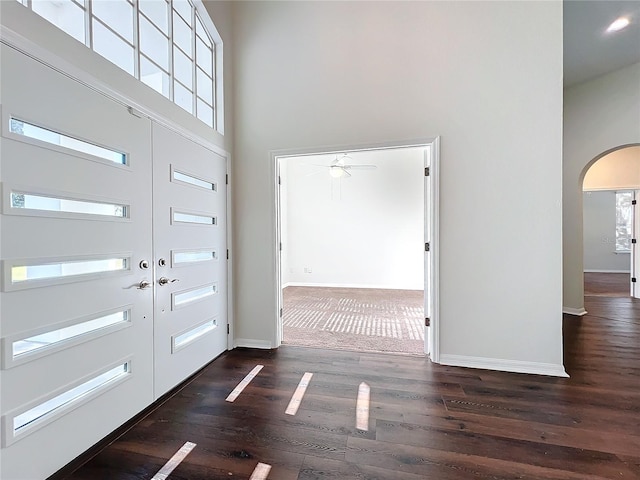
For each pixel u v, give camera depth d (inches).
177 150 86.7
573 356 106.7
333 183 268.2
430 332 106.7
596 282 261.0
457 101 97.9
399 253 257.0
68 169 57.1
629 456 58.3
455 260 99.4
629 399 78.6
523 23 93.1
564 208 165.5
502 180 95.3
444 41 98.7
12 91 48.5
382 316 164.7
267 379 91.0
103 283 64.2
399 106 102.3
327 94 108.4
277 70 113.3
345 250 267.0
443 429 66.9
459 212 98.7
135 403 72.1
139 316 73.7
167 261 83.2
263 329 116.7
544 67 92.1
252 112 115.8
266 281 116.0
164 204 81.9
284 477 53.9
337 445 62.0
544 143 92.5
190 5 97.7
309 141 110.3
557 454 59.0
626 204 322.3
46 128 53.5
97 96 62.9
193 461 57.9
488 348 97.7
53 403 54.9
